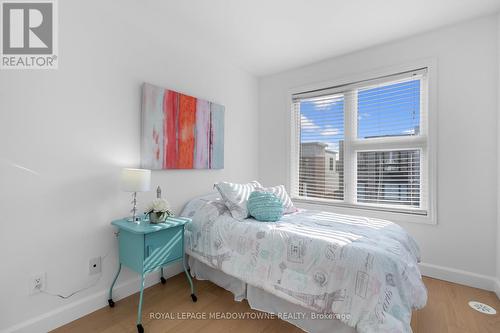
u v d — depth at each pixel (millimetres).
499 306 1886
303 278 1539
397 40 2527
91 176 1799
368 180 2771
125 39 1998
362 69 2746
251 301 1864
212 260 2008
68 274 1685
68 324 1654
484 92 2146
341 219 2170
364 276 1342
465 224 2230
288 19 2180
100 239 1850
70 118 1690
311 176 3186
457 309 1850
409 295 1329
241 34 2428
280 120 3365
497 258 2090
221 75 2932
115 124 1937
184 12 2088
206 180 2740
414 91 2494
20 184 1484
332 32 2389
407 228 2494
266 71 3324
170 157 2287
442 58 2312
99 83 1840
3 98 1435
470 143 2205
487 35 2133
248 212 2174
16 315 1470
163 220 1871
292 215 2338
